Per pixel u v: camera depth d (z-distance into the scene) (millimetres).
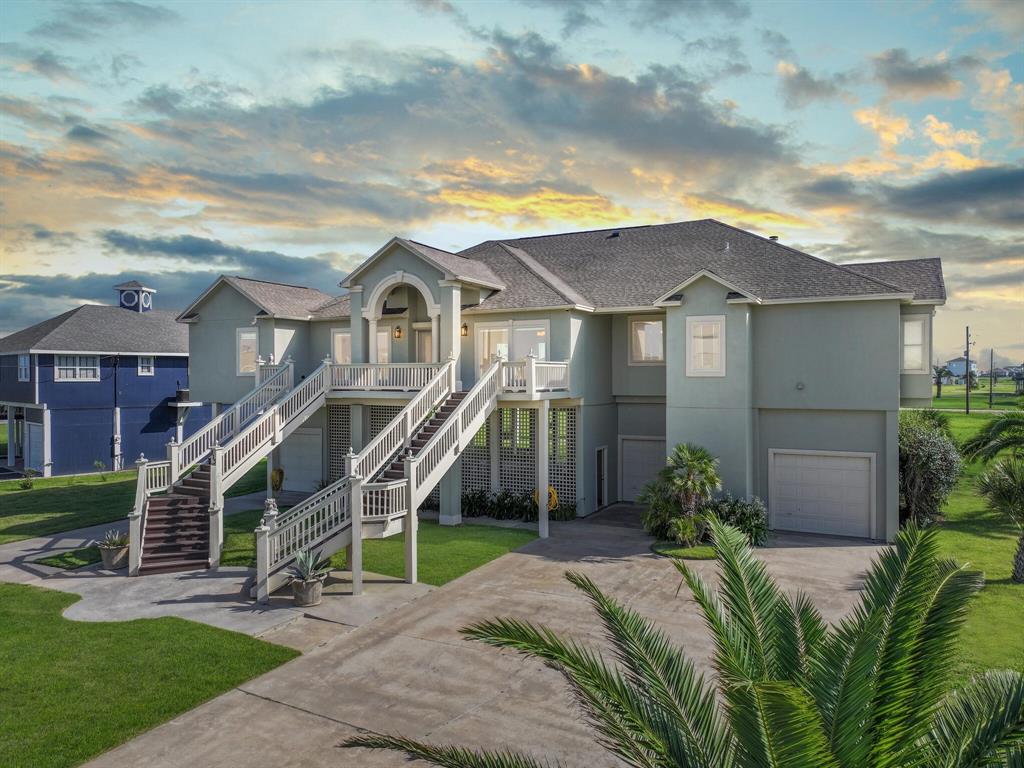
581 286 25328
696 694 5691
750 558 6637
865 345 19672
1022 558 14883
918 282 20453
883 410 19516
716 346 20688
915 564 5582
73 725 9234
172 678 10672
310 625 13047
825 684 5199
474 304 23703
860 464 20031
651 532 19922
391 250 23516
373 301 23875
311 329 28453
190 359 29062
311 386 22391
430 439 17641
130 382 37500
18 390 36031
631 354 24797
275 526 14789
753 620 6094
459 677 10789
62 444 34844
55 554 18391
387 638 12375
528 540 19656
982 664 10477
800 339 20422
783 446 20922
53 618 13375
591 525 21703
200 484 19156
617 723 5438
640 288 24062
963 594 5418
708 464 18969
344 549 18594
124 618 13383
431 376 21703
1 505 25875
